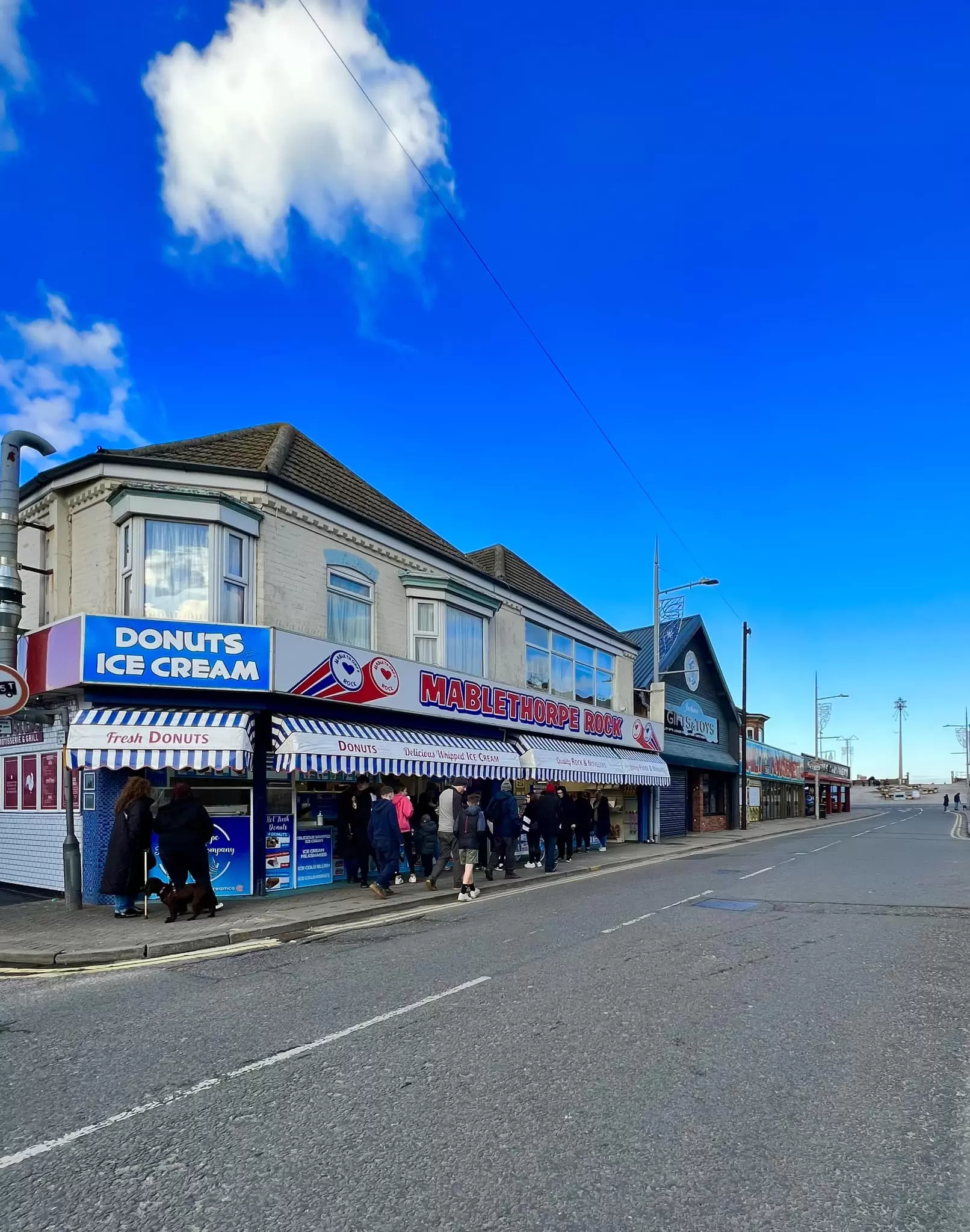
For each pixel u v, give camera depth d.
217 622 12.41
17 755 13.67
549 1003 6.53
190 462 13.14
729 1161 3.88
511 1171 3.79
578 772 20.20
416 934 9.77
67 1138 4.23
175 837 10.20
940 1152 3.98
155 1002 6.90
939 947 8.69
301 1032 5.92
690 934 9.41
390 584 16.38
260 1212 3.49
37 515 14.20
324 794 13.84
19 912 10.91
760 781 46.50
